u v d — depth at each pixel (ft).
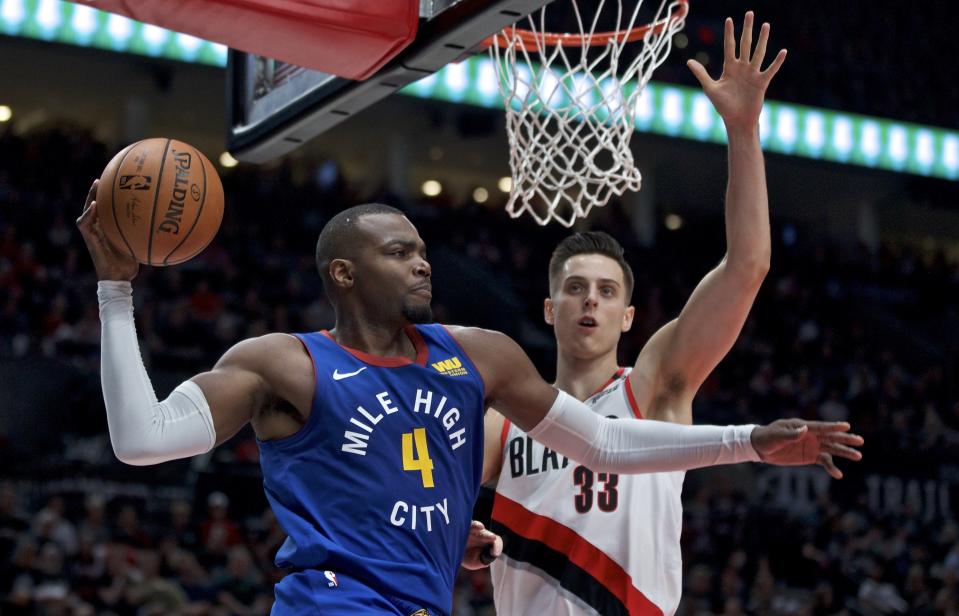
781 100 60.13
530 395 8.91
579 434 9.02
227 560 31.76
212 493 35.73
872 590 38.78
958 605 38.83
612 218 66.49
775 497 45.29
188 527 34.24
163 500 36.58
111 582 29.25
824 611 36.86
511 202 13.53
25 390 40.16
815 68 61.98
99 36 48.85
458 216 64.03
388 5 10.21
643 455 9.02
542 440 9.11
